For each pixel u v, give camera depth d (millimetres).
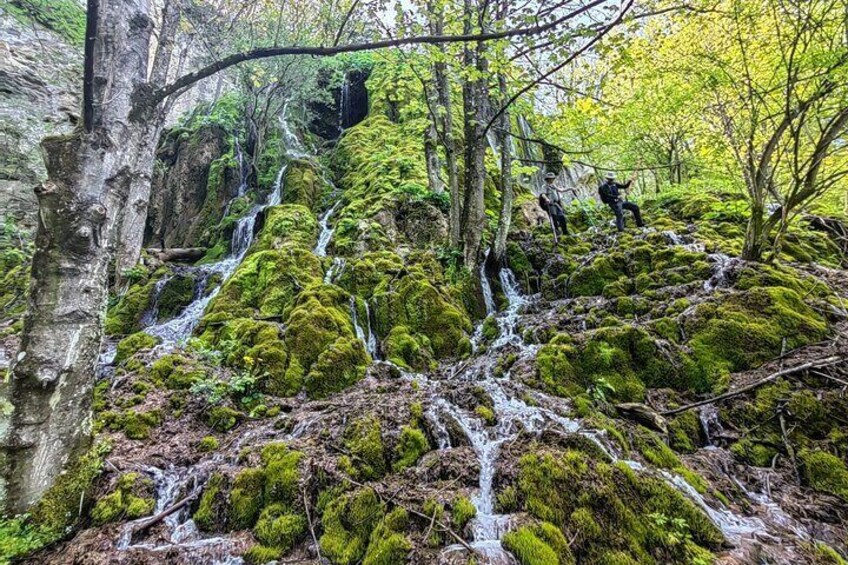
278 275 8883
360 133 16734
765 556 3205
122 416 5191
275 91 17281
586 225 12281
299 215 11695
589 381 5754
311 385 6164
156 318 9492
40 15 15789
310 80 17594
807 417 4574
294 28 14117
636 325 6438
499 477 3936
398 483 4016
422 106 12961
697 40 8695
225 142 17594
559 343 6449
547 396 5523
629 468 3850
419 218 11023
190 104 28750
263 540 3562
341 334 7230
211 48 13680
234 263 11234
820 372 4977
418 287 8477
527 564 3002
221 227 13867
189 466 4602
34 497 3539
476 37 3598
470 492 3832
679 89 9195
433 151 12133
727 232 9586
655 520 3422
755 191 7418
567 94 6637
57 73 15836
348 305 8156
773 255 7316
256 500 3932
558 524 3406
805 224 9648
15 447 3475
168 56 10117
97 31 3861
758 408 4797
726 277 7074
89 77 3611
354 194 12781
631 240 9633
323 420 5035
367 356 7086
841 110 6195
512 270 9891
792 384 4949
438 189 11977
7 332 8375
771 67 7867
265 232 11461
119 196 3939
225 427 5348
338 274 9195
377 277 9031
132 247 10719
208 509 3900
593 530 3328
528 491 3668
